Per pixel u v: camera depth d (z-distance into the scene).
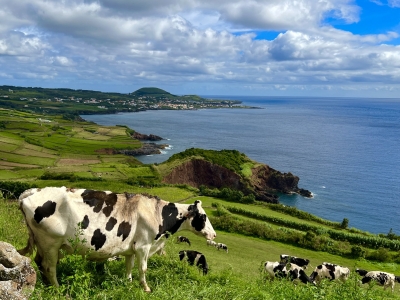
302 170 123.50
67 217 7.96
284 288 10.62
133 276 9.88
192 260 19.59
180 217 10.14
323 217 78.12
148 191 68.12
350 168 128.12
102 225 8.41
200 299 8.14
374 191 98.38
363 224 73.81
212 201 63.91
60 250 7.94
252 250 39.28
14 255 5.74
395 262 39.72
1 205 13.83
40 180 73.56
